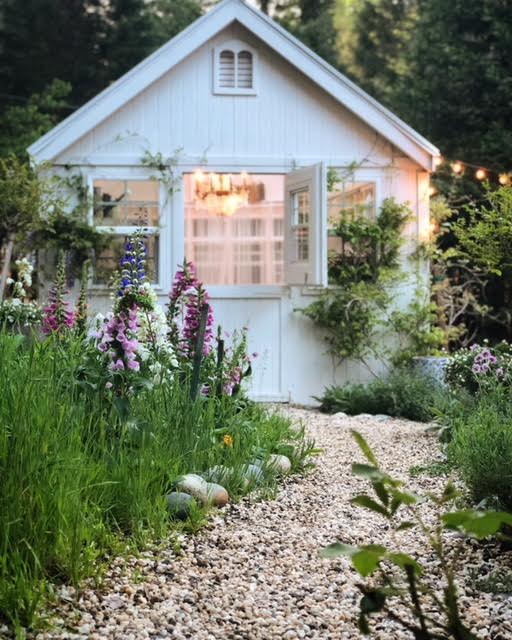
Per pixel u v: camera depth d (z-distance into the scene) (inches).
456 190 590.2
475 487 192.2
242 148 431.8
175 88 427.2
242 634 130.2
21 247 419.5
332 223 440.5
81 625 126.8
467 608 142.3
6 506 135.5
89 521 149.9
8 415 145.1
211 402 218.8
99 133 421.7
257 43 431.2
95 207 424.5
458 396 312.5
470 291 528.7
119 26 794.8
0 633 120.6
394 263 439.8
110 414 184.5
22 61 784.9
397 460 262.5
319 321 434.0
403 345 441.7
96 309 418.3
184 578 150.6
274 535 179.3
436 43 670.5
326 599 145.8
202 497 187.3
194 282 235.1
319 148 437.1
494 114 637.9
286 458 234.1
